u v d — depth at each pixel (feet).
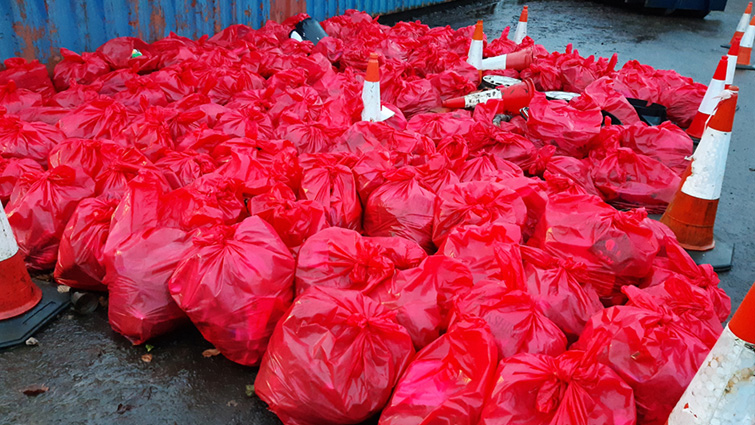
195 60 18.10
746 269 12.12
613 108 17.65
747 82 29.96
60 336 8.83
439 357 7.06
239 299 7.67
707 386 5.32
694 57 33.88
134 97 15.19
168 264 8.38
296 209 9.10
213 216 8.91
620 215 9.36
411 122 15.38
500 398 6.07
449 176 11.53
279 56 19.63
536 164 13.56
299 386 6.64
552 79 20.90
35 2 17.10
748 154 19.10
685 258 9.08
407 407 6.52
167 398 7.81
